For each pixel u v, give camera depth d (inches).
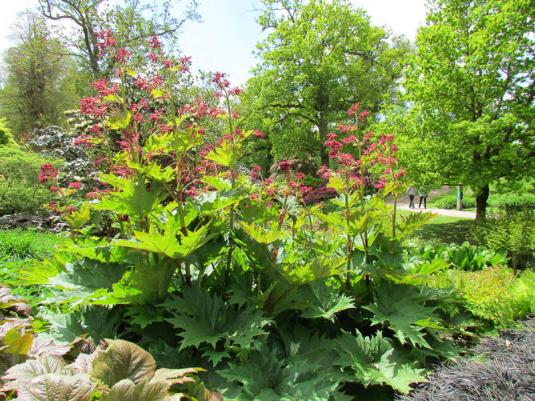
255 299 114.0
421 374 114.6
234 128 131.9
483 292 159.6
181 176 117.0
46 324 121.5
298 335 122.0
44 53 989.8
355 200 139.6
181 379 74.9
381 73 840.3
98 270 120.1
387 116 510.0
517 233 293.3
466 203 855.7
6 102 1127.0
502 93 417.7
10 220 372.2
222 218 134.0
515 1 392.2
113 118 118.6
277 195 143.9
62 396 63.4
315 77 771.4
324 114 807.7
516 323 142.6
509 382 91.0
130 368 77.0
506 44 395.5
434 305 144.6
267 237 113.4
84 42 679.1
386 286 134.0
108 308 120.0
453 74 415.2
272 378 101.9
